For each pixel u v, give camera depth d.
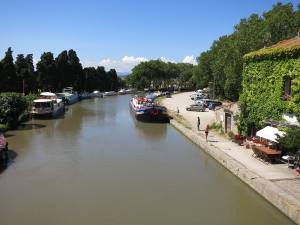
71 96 91.25
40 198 21.00
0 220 18.09
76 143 36.81
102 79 134.88
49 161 29.30
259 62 29.14
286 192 18.53
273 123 26.89
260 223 17.42
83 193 21.70
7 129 44.97
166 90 144.75
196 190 22.05
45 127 48.25
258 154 26.33
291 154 23.83
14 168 27.27
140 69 149.75
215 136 35.97
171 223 17.52
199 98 88.06
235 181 23.69
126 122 53.94
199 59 99.94
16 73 78.19
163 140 38.62
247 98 31.44
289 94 26.06
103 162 28.97
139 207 19.47
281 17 50.81
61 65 100.06
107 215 18.53
